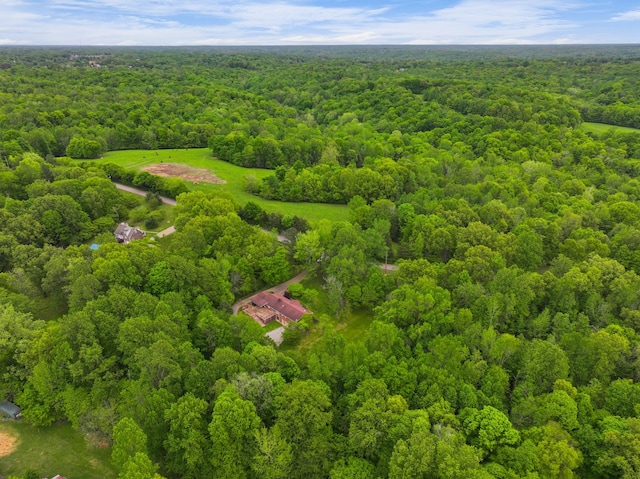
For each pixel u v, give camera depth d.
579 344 65.94
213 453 50.84
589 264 87.12
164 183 137.12
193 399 53.38
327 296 94.31
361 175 131.12
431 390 58.25
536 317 77.69
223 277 85.75
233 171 157.88
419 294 75.62
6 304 69.69
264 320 85.12
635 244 95.88
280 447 50.41
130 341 61.62
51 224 102.88
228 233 96.00
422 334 71.81
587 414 56.78
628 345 67.00
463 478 46.16
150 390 56.38
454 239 98.56
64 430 60.88
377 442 53.12
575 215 105.62
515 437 52.44
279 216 117.94
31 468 55.16
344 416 58.06
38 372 58.56
